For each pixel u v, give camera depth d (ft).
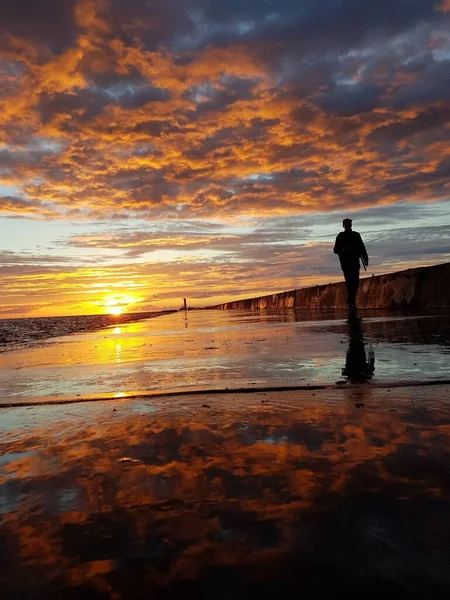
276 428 5.13
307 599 2.29
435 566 2.50
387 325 20.22
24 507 3.44
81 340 24.38
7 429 5.82
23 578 2.56
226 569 2.56
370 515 3.05
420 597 2.28
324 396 6.68
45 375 10.86
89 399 7.50
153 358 12.96
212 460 4.22
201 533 2.93
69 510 3.36
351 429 4.94
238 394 7.16
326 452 4.26
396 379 7.66
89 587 2.47
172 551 2.75
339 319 27.32
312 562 2.58
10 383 9.86
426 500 3.23
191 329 28.04
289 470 3.87
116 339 23.09
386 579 2.41
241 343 15.99
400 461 3.96
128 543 2.87
